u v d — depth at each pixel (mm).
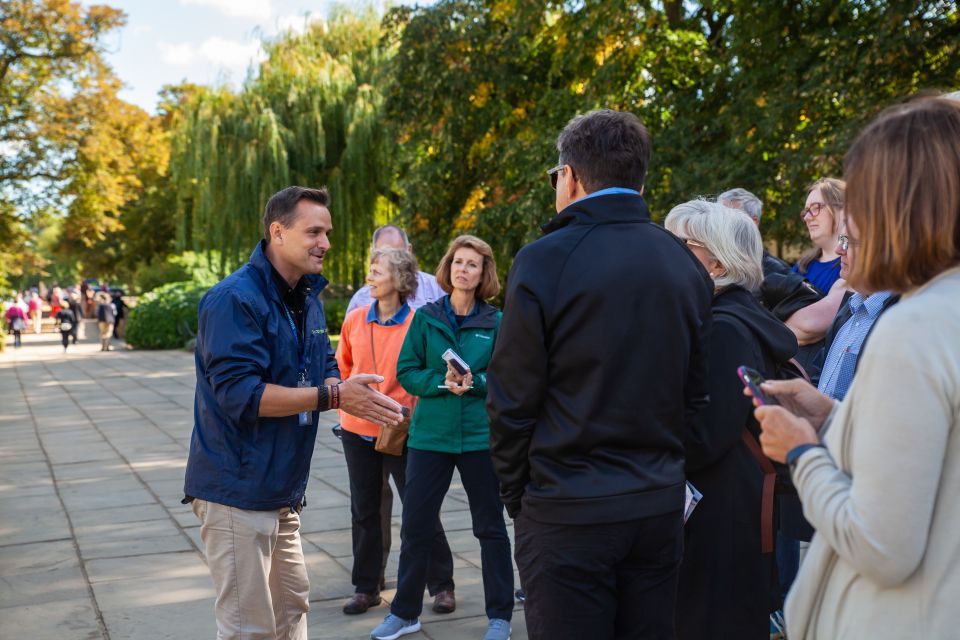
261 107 21094
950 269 1294
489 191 16312
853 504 1259
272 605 2826
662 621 2127
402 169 19891
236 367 2504
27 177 28469
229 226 21359
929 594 1225
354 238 22016
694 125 12609
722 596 2457
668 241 2168
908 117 1312
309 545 5250
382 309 4133
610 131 2164
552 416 2074
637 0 12891
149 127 32250
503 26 16141
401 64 16359
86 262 47625
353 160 21281
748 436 2473
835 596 1354
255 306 2584
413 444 3748
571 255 2061
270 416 2514
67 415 11484
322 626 3916
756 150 11219
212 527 2605
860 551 1241
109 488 6906
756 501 2461
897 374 1217
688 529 2498
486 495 3725
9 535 5500
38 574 4684
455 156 16859
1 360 22031
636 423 2021
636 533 2023
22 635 3799
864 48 10227
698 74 13758
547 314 2033
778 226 10930
